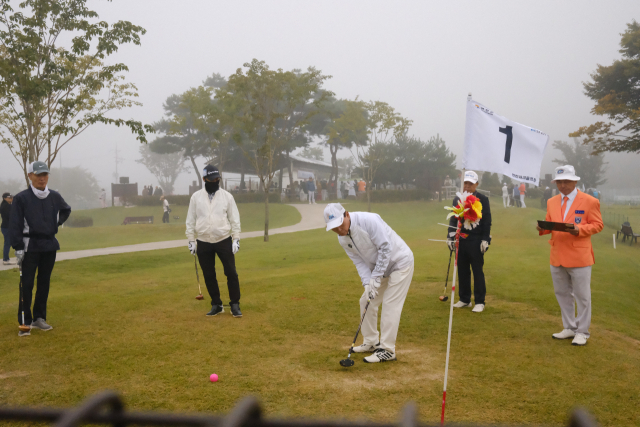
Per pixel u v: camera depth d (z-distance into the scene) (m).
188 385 4.09
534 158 6.27
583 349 5.20
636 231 24.52
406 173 41.66
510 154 6.35
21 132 14.38
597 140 27.36
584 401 3.86
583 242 5.43
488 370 4.55
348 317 6.48
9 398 3.81
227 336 5.59
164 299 7.60
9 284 9.75
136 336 5.55
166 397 3.83
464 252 6.99
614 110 26.88
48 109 14.25
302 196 43.62
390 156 41.59
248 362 4.71
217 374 4.36
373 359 4.77
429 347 5.30
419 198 38.06
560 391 4.05
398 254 4.90
